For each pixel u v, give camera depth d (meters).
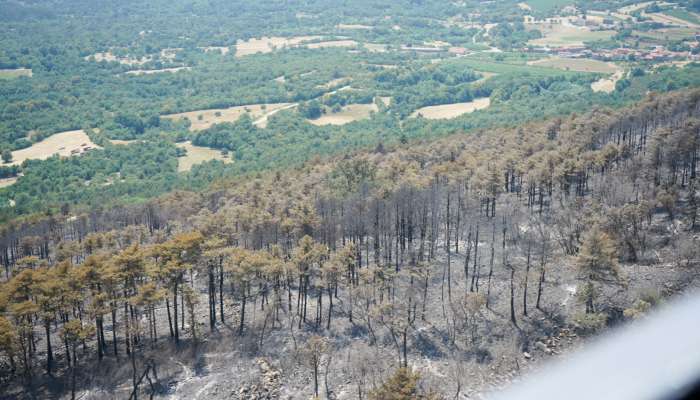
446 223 149.12
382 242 146.38
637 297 110.94
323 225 141.50
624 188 141.25
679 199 138.38
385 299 120.12
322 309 125.50
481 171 159.88
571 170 150.00
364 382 102.94
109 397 103.25
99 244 154.75
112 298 112.50
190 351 113.44
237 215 157.50
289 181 191.88
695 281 112.06
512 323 113.44
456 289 124.88
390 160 199.38
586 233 123.81
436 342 111.50
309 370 107.50
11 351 101.75
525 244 130.62
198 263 121.56
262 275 125.75
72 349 113.56
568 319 111.69
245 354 112.88
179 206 186.50
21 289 107.25
